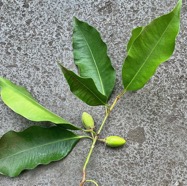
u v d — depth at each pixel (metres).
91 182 0.54
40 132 0.52
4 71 0.56
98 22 0.56
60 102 0.55
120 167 0.54
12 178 0.54
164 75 0.55
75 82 0.49
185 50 0.55
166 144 0.54
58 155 0.52
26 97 0.52
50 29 0.56
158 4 0.56
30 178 0.54
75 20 0.53
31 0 0.57
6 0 0.57
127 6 0.56
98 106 0.55
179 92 0.54
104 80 0.53
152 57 0.50
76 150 0.54
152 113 0.54
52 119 0.50
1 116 0.55
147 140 0.54
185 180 0.53
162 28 0.48
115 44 0.56
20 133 0.52
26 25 0.56
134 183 0.53
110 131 0.54
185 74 0.55
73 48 0.54
